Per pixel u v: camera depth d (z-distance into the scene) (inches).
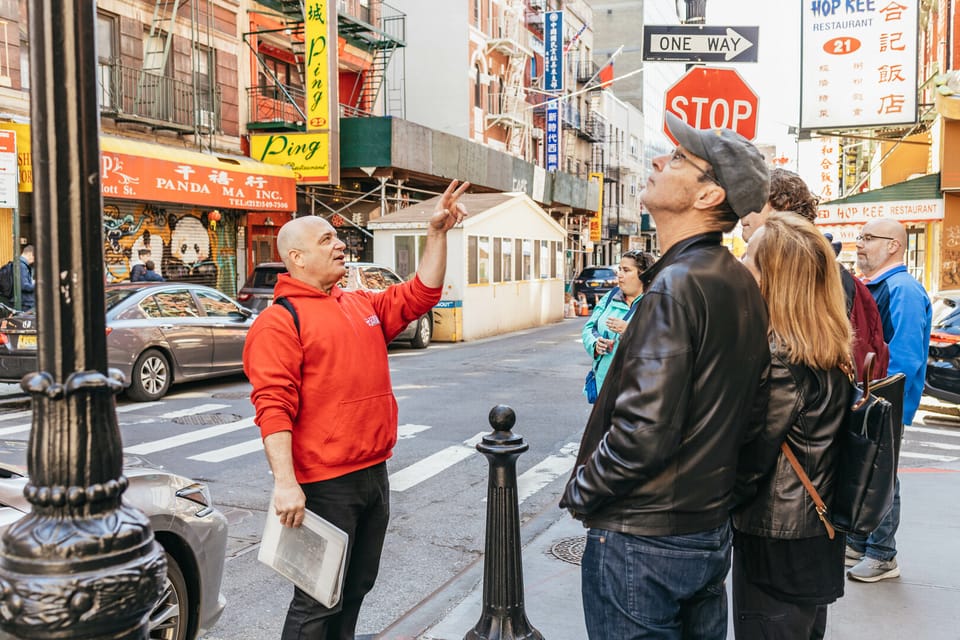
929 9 802.8
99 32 662.5
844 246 742.5
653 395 79.7
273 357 113.1
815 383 94.1
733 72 246.8
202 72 768.3
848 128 630.5
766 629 99.4
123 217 657.0
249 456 295.9
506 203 853.8
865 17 606.2
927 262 800.9
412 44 1285.7
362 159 842.8
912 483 251.0
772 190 119.6
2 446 138.7
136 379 407.8
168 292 442.0
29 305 522.3
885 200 722.2
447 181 997.2
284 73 929.5
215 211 734.5
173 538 131.6
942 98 660.1
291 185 796.6
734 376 84.2
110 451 71.2
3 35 557.3
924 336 158.1
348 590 126.0
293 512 108.0
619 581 86.7
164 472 136.5
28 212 561.3
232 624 161.2
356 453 118.6
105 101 665.6
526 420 372.8
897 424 101.6
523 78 1509.6
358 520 123.7
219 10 780.0
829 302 94.8
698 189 87.4
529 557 190.5
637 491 84.0
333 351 116.8
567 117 1685.5
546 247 1014.4
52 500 68.4
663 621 87.6
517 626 132.7
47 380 68.8
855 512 94.3
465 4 1259.2
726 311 83.4
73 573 67.4
